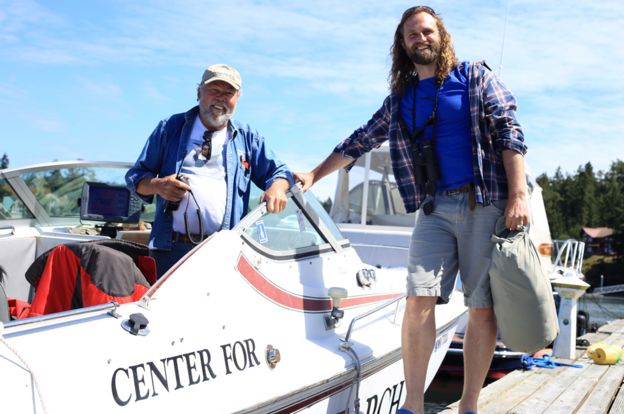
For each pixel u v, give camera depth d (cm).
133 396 217
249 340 272
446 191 312
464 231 309
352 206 798
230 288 276
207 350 251
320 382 287
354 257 384
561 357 714
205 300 262
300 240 344
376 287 387
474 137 301
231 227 342
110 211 469
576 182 9825
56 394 198
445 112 308
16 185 464
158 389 226
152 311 241
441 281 312
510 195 294
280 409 267
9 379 191
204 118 339
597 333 967
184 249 337
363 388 332
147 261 303
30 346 204
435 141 313
